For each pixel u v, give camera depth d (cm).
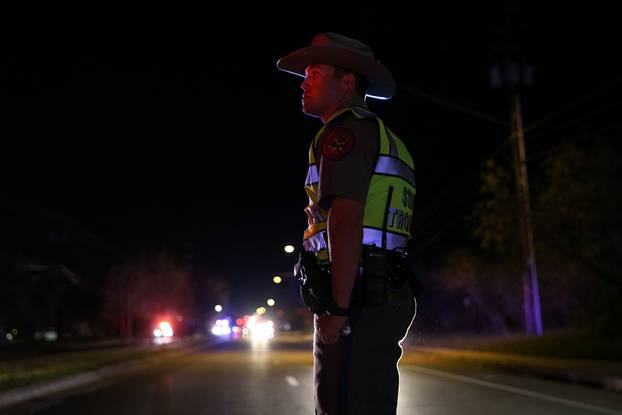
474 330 5575
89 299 6581
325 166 302
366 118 313
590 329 3019
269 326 8950
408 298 317
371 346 305
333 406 310
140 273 5762
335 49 331
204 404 1412
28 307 5347
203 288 7956
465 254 4672
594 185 2830
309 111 342
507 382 1870
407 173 325
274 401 1458
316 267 305
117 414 1277
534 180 3250
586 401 1422
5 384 1573
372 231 309
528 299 3094
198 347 5044
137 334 7106
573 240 2939
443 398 1475
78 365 2288
